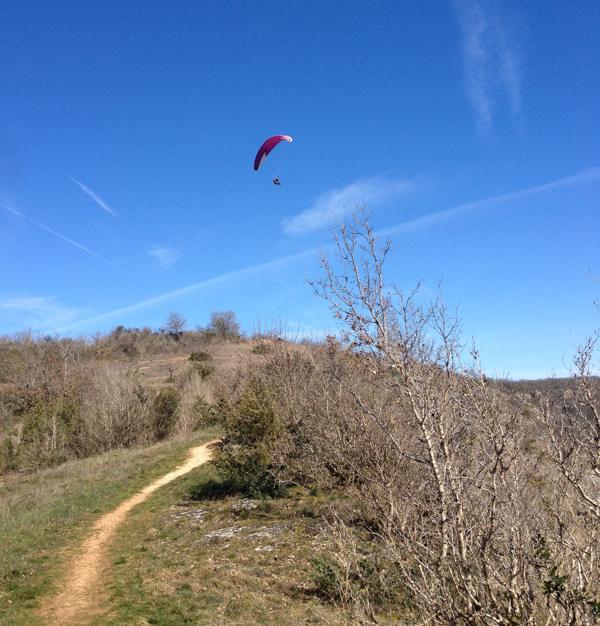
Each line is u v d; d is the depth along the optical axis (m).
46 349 50.06
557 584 4.79
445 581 5.38
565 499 5.33
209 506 18.58
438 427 5.79
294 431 19.56
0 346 50.47
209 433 35.09
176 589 11.45
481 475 5.64
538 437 5.48
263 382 23.62
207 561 13.26
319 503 15.95
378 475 6.80
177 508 18.86
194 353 60.88
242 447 19.91
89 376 41.53
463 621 5.30
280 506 17.20
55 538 15.78
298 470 18.88
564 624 4.98
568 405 5.23
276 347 26.48
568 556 5.30
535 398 5.52
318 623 8.89
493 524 5.22
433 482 6.02
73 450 33.38
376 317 6.10
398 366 6.04
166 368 61.84
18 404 40.06
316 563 10.92
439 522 5.70
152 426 36.19
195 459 27.55
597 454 5.03
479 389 5.75
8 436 33.44
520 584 5.12
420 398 5.93
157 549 14.45
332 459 14.63
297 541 13.66
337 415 10.84
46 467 30.81
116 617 10.24
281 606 10.23
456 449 5.82
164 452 29.61
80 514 18.34
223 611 10.20
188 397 39.19
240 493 19.67
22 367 44.03
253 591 11.12
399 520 6.13
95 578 12.62
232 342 73.06
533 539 5.29
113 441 33.88
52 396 39.66
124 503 20.12
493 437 5.47
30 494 21.62
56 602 11.24
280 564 12.48
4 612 10.66
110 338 73.25
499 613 5.09
